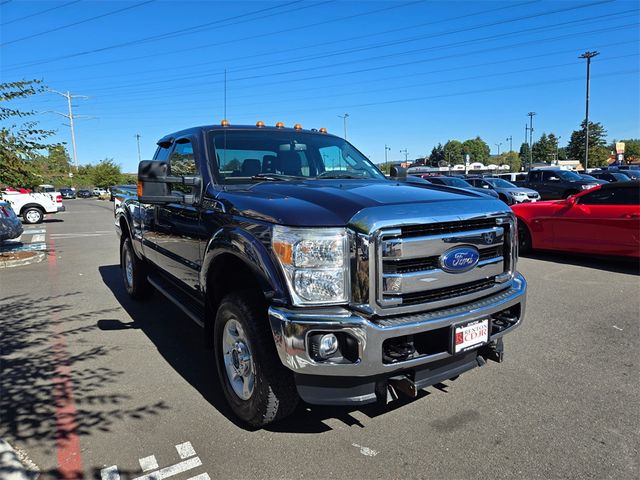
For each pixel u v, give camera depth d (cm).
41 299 671
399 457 290
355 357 263
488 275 318
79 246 1257
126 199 628
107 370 423
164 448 302
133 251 628
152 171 368
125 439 312
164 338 507
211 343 381
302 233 269
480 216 302
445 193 328
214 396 374
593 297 650
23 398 369
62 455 294
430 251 282
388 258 268
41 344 489
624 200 829
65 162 1104
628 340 486
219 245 324
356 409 350
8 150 980
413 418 337
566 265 872
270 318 272
